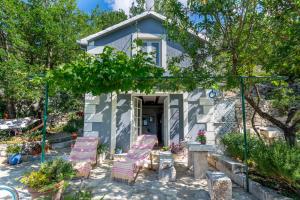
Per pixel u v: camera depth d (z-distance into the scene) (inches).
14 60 406.0
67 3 465.7
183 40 205.0
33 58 469.1
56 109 456.8
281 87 241.4
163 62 324.5
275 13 168.9
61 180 161.3
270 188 167.0
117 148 316.5
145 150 247.1
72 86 194.9
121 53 194.1
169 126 323.6
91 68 189.5
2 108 474.9
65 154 330.0
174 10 184.4
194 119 320.2
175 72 206.7
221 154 269.7
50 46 469.4
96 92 195.5
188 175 234.5
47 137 409.1
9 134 408.2
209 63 216.2
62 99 451.8
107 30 330.0
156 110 539.8
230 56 215.3
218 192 161.3
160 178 216.2
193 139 316.5
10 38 425.1
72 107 467.5
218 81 200.5
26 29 441.7
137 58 193.0
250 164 209.5
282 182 170.1
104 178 224.2
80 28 502.9
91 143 259.1
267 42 181.9
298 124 217.0
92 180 217.5
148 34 334.3
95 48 333.7
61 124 495.5
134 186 200.5
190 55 210.2
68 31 464.8
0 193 177.8
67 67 189.3
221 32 191.9
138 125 366.3
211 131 316.8
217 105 389.1
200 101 321.7
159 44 335.6
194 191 187.8
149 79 193.6
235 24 186.4
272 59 181.8
